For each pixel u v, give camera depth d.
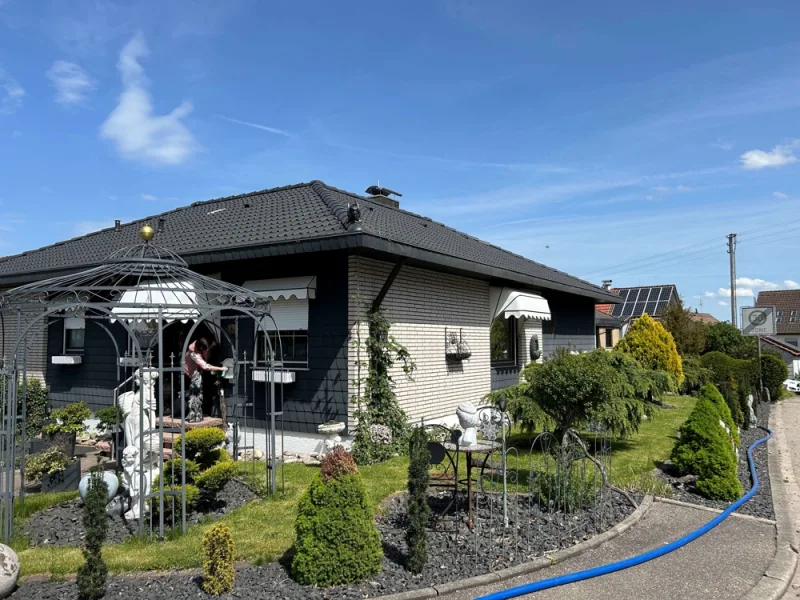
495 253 19.23
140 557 5.80
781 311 54.53
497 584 5.34
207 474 7.05
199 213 16.19
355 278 10.76
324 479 5.45
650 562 6.04
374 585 5.20
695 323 30.61
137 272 7.56
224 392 11.79
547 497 7.55
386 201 18.17
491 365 16.78
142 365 6.98
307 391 11.06
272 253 10.45
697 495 8.66
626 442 12.80
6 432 6.98
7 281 14.77
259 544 6.20
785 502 8.59
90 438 12.05
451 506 7.50
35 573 5.57
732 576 5.72
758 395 23.16
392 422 10.98
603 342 37.97
